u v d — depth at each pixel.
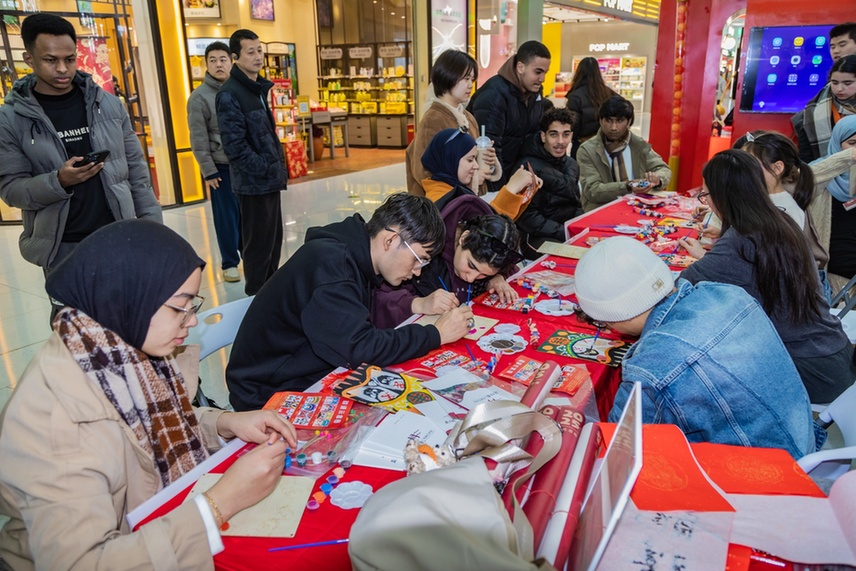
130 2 6.56
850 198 3.03
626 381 1.36
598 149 4.20
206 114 4.41
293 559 0.96
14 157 2.44
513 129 4.02
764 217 1.82
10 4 5.99
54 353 1.01
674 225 3.24
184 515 0.97
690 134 5.80
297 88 12.84
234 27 10.93
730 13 5.36
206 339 1.89
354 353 1.59
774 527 0.92
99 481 0.97
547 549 0.87
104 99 2.65
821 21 4.78
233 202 4.59
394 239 1.72
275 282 1.76
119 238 1.05
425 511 0.79
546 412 1.22
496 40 9.34
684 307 1.43
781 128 5.14
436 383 1.50
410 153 3.42
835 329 1.84
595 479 0.95
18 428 0.95
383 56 13.38
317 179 9.37
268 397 1.80
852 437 1.57
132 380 1.08
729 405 1.32
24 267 4.96
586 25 17.94
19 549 1.05
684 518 0.89
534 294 2.26
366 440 1.24
